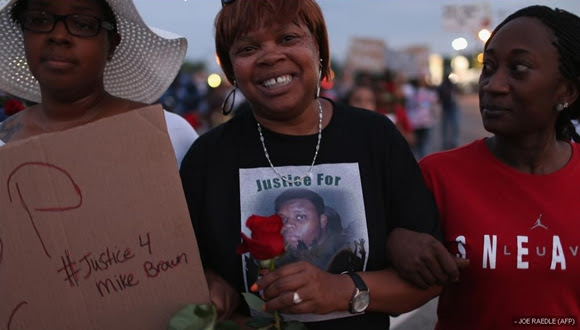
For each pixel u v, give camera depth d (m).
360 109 1.68
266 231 1.28
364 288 1.45
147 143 1.38
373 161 1.60
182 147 1.97
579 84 1.60
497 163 1.70
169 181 1.39
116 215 1.37
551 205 1.63
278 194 1.55
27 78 1.96
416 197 1.61
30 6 1.58
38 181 1.34
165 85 2.06
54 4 1.55
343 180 1.56
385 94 9.54
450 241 1.70
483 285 1.65
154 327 1.40
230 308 1.51
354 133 1.62
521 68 1.58
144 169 1.38
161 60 1.99
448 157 1.77
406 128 9.27
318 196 1.55
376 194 1.58
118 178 1.37
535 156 1.67
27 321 1.36
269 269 1.37
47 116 1.75
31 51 1.59
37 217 1.35
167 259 1.40
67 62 1.59
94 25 1.61
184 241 1.40
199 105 9.17
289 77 1.53
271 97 1.52
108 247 1.37
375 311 1.55
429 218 1.61
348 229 1.54
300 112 1.57
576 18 1.60
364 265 1.55
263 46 1.51
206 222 1.58
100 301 1.38
